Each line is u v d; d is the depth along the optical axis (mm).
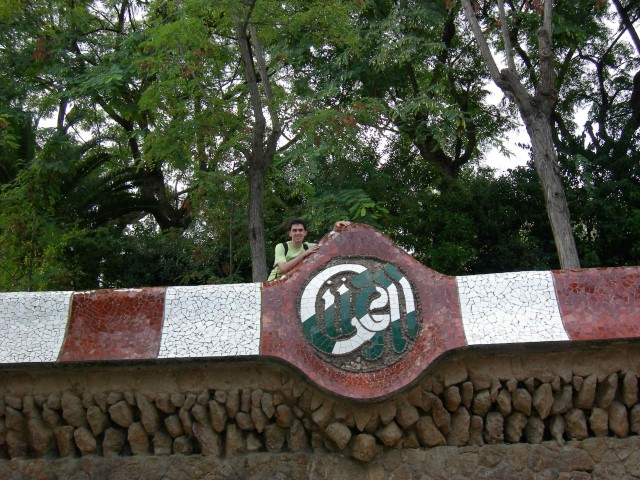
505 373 5906
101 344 5844
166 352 5754
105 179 14641
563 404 5898
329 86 11781
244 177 10883
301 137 10148
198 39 9320
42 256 13289
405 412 5824
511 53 9984
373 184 12961
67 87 13664
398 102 13883
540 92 9867
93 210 14680
